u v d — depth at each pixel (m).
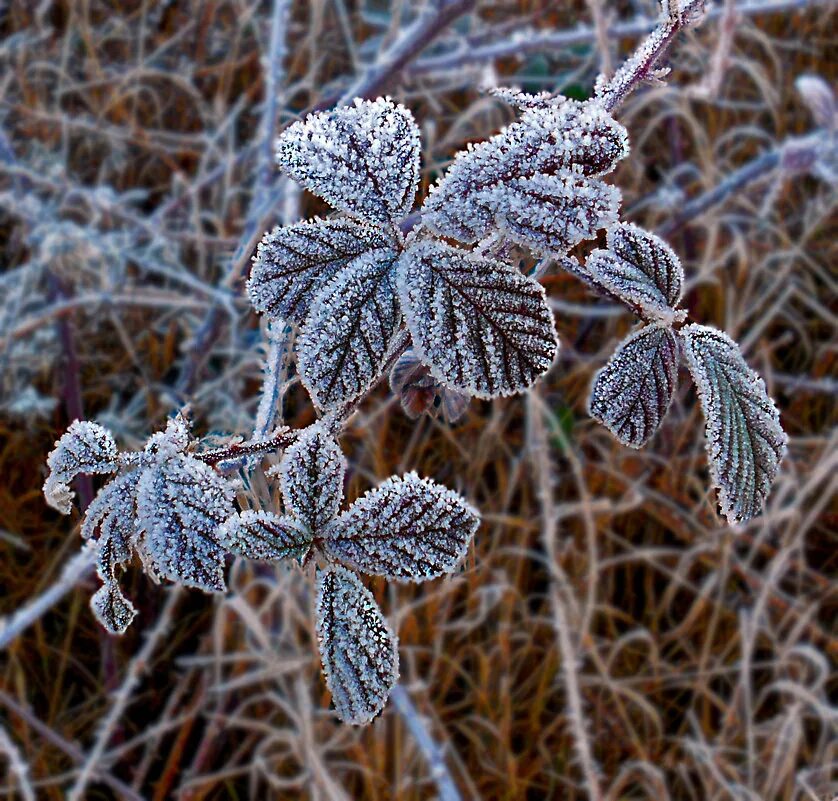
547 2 1.63
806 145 1.25
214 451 0.60
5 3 1.72
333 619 0.57
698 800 1.28
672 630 1.35
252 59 1.70
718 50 1.02
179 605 1.34
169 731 1.29
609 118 0.55
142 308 1.49
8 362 1.31
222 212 1.43
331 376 0.56
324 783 1.05
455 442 1.38
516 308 0.56
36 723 1.06
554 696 1.32
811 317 1.68
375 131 0.57
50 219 1.25
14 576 1.35
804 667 1.29
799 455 1.53
